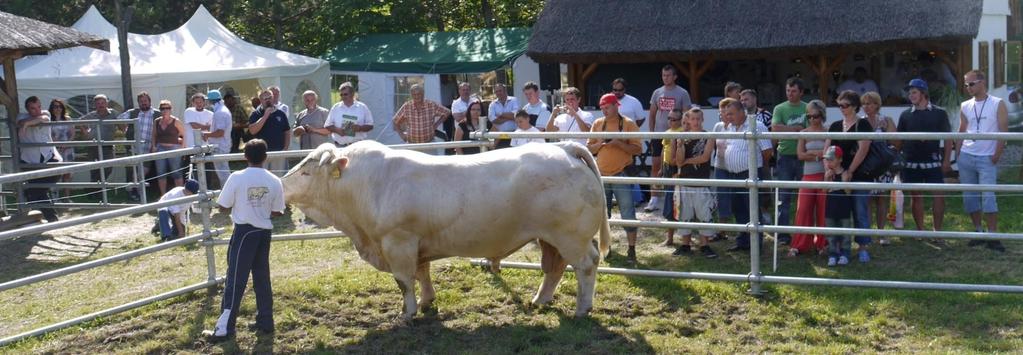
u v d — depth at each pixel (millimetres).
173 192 11602
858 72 15953
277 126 14586
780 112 10125
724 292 8203
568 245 7480
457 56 21156
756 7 15781
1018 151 15305
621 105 12234
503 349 7008
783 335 7156
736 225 8141
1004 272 8648
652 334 7273
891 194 10195
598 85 18094
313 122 14586
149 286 9281
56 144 13578
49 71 17844
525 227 7453
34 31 12898
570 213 7359
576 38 16703
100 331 7621
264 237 7418
